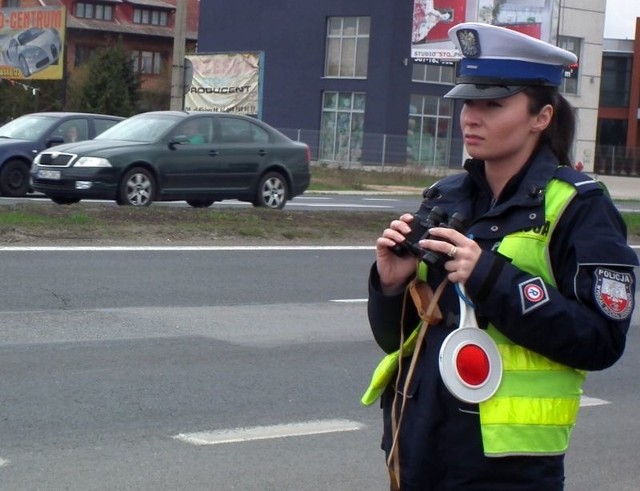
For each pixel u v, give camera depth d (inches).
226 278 522.6
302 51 2274.9
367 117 2161.7
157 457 259.1
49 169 725.9
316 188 1413.6
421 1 2079.2
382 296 129.3
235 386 327.3
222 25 2439.7
